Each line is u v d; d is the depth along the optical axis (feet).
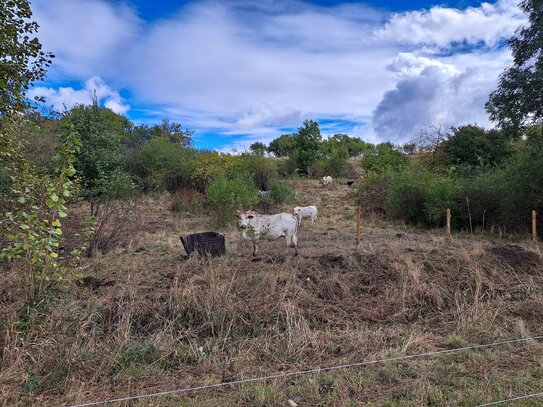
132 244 37.76
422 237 42.98
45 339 15.88
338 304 22.36
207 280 22.76
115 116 132.36
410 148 98.89
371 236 43.70
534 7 40.68
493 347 17.08
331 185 93.76
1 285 20.90
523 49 42.34
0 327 15.99
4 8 17.26
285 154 170.09
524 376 14.24
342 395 13.25
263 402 12.97
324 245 37.01
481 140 69.87
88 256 33.30
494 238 44.09
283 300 21.13
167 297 20.98
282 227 31.50
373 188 67.77
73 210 48.24
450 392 13.25
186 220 55.26
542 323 20.02
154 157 78.79
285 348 17.19
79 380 14.25
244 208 54.85
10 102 17.97
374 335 18.48
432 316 21.72
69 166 17.15
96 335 17.24
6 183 24.20
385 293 23.35
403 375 14.71
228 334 18.62
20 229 18.26
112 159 58.08
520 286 24.66
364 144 194.49
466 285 25.07
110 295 21.42
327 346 17.47
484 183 49.19
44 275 17.33
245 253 32.22
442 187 50.96
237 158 86.48
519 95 42.19
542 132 43.68
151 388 14.25
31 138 36.63
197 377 15.16
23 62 18.02
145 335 18.63
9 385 13.69
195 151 91.30
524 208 44.16
